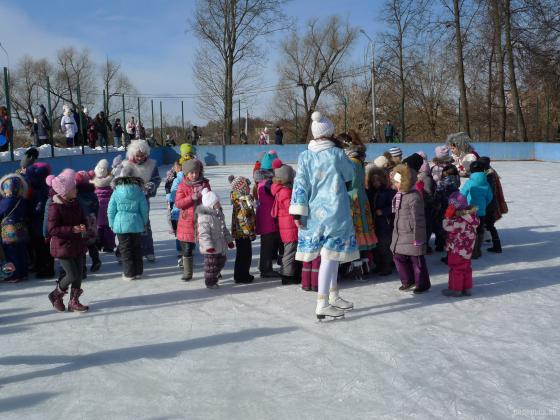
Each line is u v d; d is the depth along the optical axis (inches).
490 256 279.6
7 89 482.6
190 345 163.2
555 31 1141.1
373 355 151.9
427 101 1606.8
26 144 685.9
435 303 201.3
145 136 1035.3
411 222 208.7
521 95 1393.9
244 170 960.9
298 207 177.5
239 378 138.9
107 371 145.3
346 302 187.2
